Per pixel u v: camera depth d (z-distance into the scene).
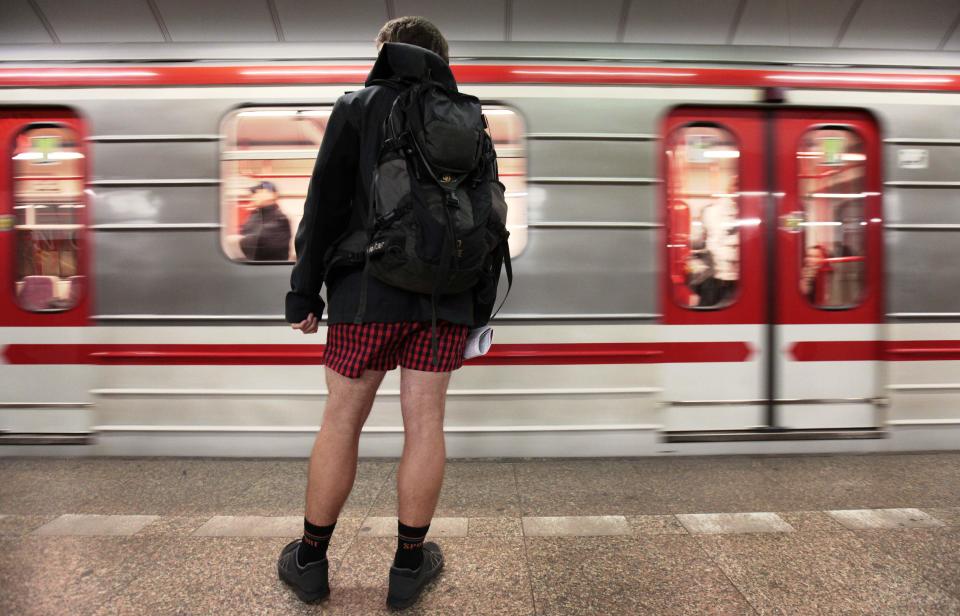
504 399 3.09
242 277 3.04
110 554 1.94
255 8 3.86
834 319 3.21
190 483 2.73
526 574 1.80
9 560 1.90
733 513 2.36
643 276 3.11
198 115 3.04
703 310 3.16
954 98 3.26
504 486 2.71
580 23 3.87
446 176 1.40
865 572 1.82
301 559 1.59
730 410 3.18
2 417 3.07
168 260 3.04
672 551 1.98
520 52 3.09
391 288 1.43
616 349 3.11
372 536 2.08
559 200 3.08
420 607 1.60
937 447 3.25
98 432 3.08
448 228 1.36
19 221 3.05
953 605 1.62
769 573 1.82
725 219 3.19
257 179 3.06
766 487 2.71
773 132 3.21
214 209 3.03
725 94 3.16
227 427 3.08
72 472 2.88
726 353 3.17
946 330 3.23
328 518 1.55
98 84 3.03
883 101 3.23
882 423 3.22
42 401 3.07
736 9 3.93
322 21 3.90
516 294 3.07
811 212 3.23
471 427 3.08
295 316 1.53
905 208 3.24
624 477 2.84
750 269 3.19
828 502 2.52
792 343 3.21
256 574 1.79
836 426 3.22
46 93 3.02
